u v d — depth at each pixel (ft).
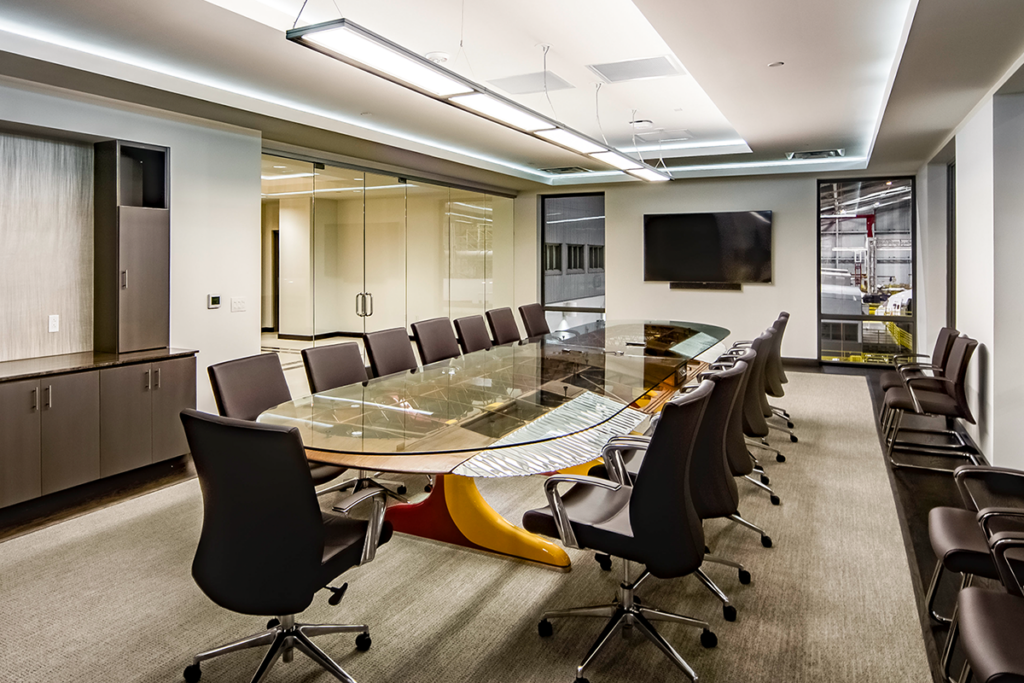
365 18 13.58
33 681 7.55
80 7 11.61
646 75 17.37
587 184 33.50
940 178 25.81
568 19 13.74
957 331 16.97
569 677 7.61
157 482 14.60
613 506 8.65
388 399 11.30
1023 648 5.46
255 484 6.51
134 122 15.78
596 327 23.35
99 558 10.75
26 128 14.03
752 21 12.17
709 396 7.73
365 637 8.19
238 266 18.62
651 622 8.71
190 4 11.55
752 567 10.36
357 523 8.09
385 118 20.65
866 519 12.27
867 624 8.64
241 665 7.95
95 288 15.96
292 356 21.65
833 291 30.50
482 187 32.63
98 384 13.99
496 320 20.25
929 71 13.82
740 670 7.67
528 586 9.83
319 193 22.77
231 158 18.35
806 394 23.88
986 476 8.30
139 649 8.21
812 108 18.70
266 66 15.10
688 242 32.42
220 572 6.81
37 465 12.84
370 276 25.23
